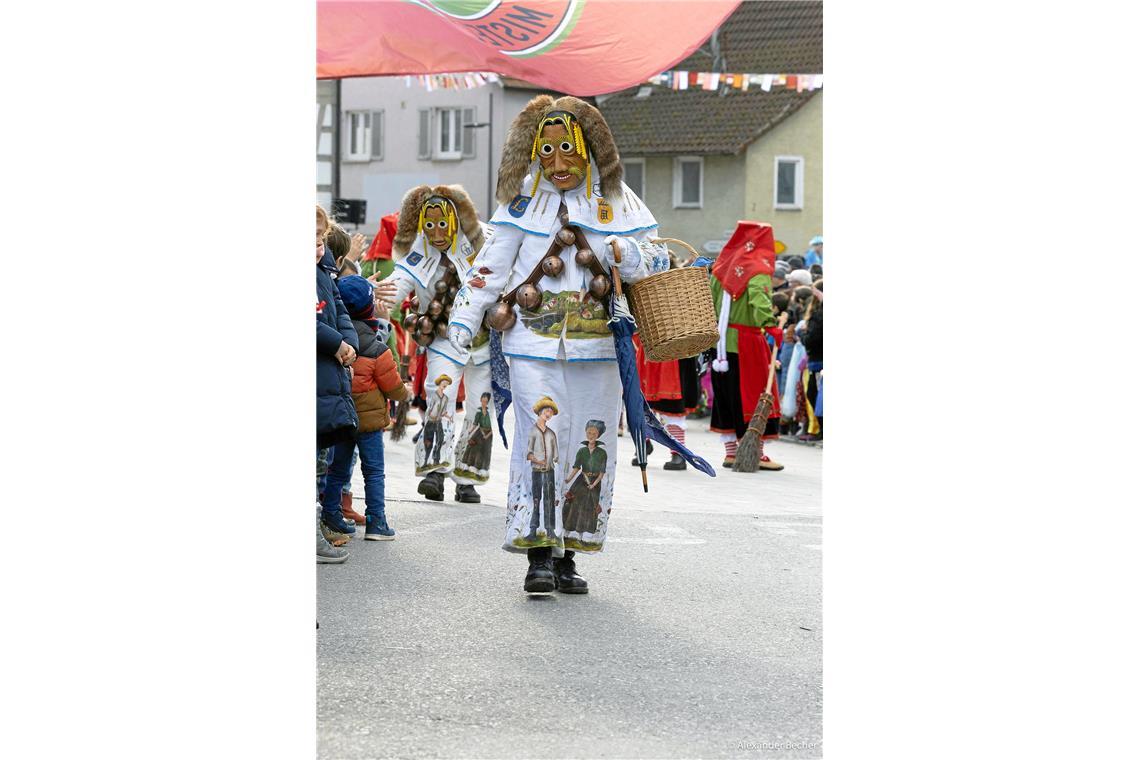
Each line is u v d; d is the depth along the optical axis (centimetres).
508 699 505
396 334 1441
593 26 967
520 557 788
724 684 532
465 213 972
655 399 1311
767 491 1144
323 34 1057
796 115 4406
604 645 589
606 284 666
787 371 1595
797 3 4384
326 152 4781
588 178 670
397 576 730
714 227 4475
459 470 994
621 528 920
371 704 495
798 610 664
